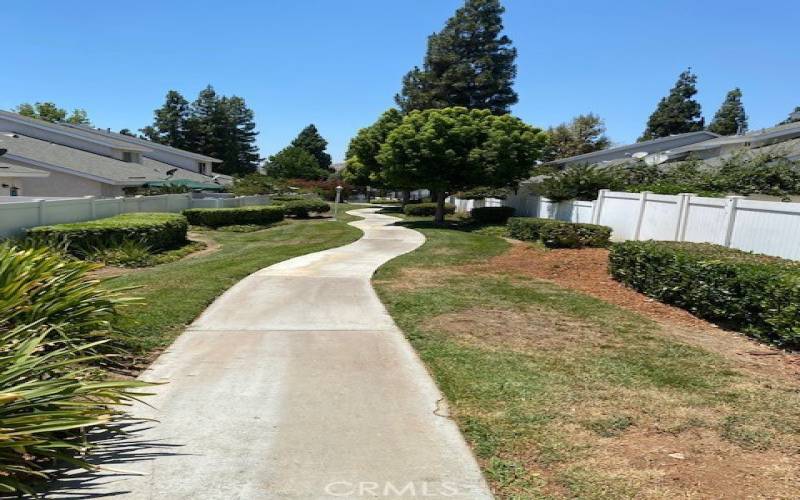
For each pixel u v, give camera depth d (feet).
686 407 14.15
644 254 29.30
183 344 19.62
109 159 99.50
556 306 26.68
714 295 23.20
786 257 28.86
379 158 86.89
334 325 22.72
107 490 10.03
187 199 84.28
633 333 21.77
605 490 10.24
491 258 45.73
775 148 61.31
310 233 72.90
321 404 14.32
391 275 36.19
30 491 9.15
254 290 30.09
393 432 12.70
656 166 65.31
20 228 42.16
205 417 13.39
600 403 14.39
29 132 101.09
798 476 10.68
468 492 10.26
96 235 44.32
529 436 12.48
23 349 11.82
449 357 18.25
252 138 250.16
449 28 160.76
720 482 10.47
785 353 19.10
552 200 67.51
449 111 85.92
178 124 225.15
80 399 12.26
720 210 34.24
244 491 10.18
